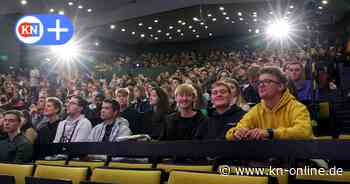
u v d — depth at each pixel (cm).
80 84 1124
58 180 242
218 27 2055
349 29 1409
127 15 1711
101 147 279
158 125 438
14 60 1747
